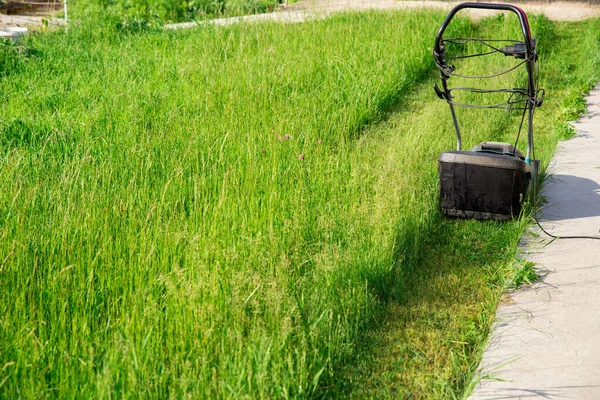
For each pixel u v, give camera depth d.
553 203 6.12
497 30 12.20
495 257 5.20
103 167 5.89
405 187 5.76
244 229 4.97
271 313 3.96
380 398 3.72
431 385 3.81
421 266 5.09
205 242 4.75
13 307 4.11
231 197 5.42
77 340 3.76
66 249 4.60
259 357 3.54
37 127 7.15
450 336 4.25
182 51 10.49
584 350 4.05
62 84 8.94
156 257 4.66
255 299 4.14
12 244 4.49
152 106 7.85
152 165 6.07
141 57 10.18
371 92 8.67
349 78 9.05
